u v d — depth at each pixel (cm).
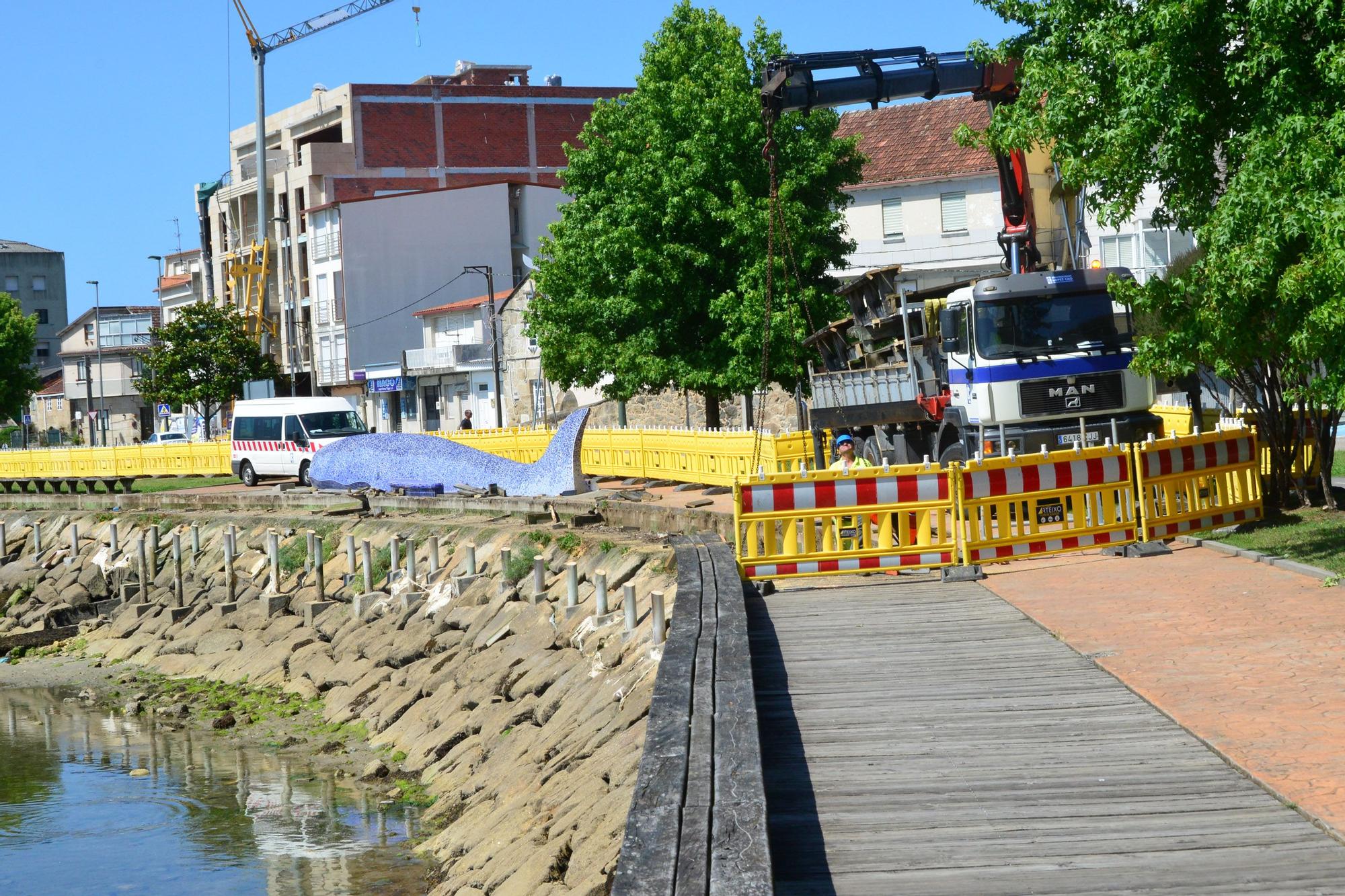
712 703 807
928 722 856
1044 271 2183
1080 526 1513
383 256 7938
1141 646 1041
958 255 5297
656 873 532
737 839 566
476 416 7125
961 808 679
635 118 3747
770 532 1447
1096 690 920
